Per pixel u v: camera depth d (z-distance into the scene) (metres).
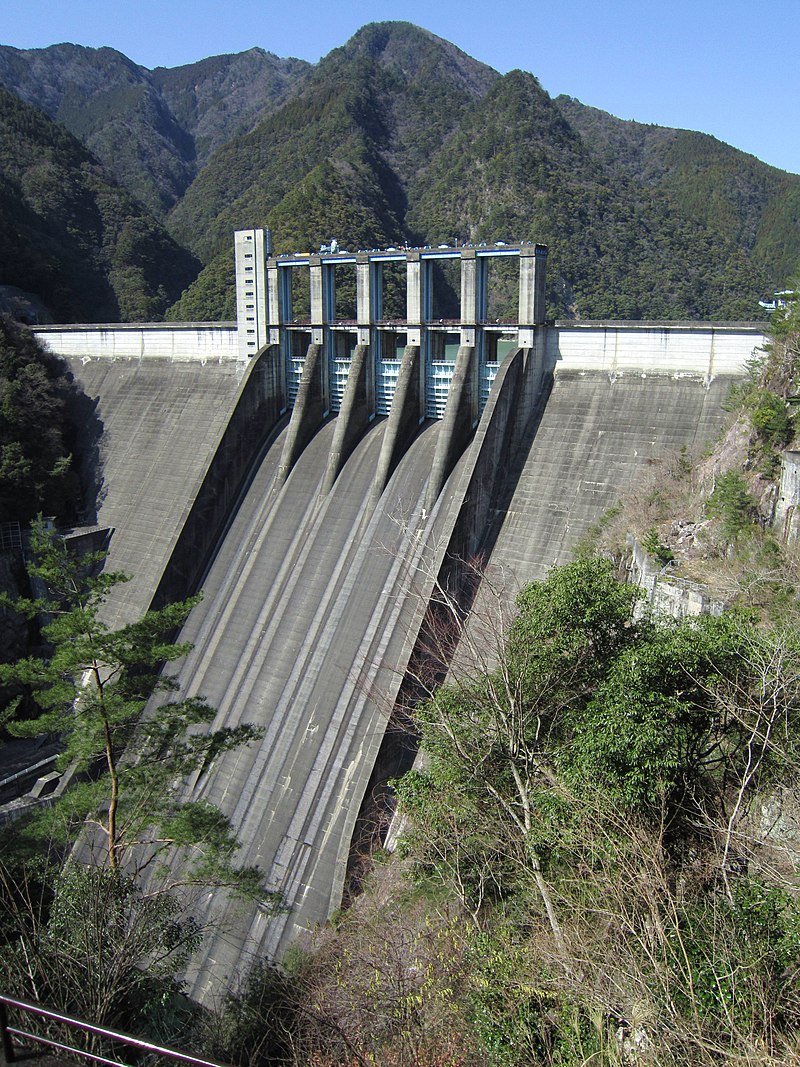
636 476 38.59
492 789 22.69
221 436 48.06
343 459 46.19
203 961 31.80
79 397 61.66
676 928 16.03
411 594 37.66
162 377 58.78
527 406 42.66
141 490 54.34
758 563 28.48
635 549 33.81
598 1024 15.30
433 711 26.23
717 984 15.11
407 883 27.86
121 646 25.34
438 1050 17.20
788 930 16.16
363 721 35.62
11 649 50.06
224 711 40.41
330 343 49.75
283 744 37.19
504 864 23.06
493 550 40.25
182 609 26.33
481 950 19.00
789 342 33.72
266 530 46.62
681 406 39.62
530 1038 16.62
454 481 41.41
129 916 24.78
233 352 55.56
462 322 43.50
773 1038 14.57
